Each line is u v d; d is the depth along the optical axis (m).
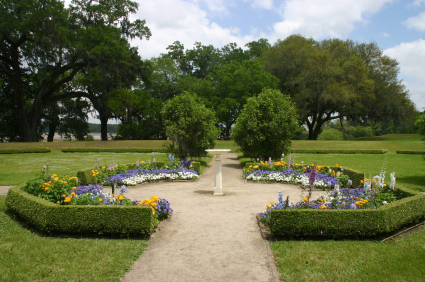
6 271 3.91
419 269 3.92
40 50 28.31
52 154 26.20
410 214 5.61
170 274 3.92
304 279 3.72
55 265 4.10
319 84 34.91
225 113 36.47
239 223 6.12
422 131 11.82
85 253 4.48
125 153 28.05
